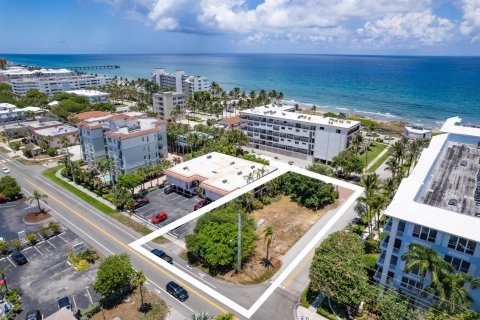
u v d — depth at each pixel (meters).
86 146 95.69
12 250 57.81
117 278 43.50
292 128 105.81
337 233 49.12
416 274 41.44
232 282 48.72
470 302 35.00
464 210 42.53
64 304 44.12
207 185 72.75
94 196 79.12
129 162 87.25
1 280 49.53
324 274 42.34
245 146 120.50
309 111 186.12
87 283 49.47
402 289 42.78
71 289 48.19
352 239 47.69
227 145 103.06
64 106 157.38
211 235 50.38
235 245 49.78
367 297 41.12
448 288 34.78
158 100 161.12
